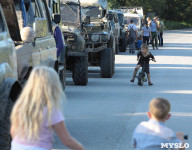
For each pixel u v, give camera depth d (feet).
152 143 18.07
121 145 30.04
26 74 31.73
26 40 31.19
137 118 38.52
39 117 16.22
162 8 346.13
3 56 25.12
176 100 48.62
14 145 16.46
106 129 34.42
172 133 18.21
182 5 407.23
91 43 67.97
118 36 124.36
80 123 36.37
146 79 61.05
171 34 253.65
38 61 33.99
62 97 16.78
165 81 65.10
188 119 38.52
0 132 23.71
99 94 52.31
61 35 46.55
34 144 16.29
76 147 16.67
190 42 177.47
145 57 60.49
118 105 44.88
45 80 16.49
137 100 48.24
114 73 76.38
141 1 312.91
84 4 85.71
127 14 154.51
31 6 35.01
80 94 52.24
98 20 85.25
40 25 35.37
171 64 90.94
